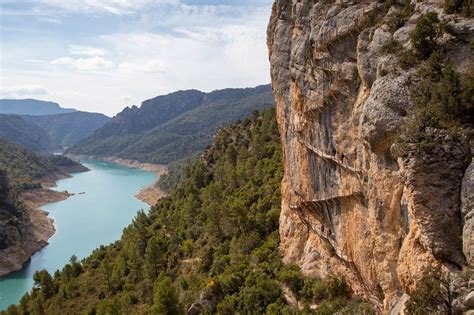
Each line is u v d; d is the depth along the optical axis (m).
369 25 30.62
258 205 72.75
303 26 42.34
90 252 127.06
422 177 19.28
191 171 132.25
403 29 26.22
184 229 90.94
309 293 44.12
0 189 148.38
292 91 46.44
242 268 57.50
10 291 103.06
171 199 122.94
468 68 21.30
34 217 162.25
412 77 22.75
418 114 20.41
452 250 18.66
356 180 33.44
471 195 17.81
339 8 34.97
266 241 62.97
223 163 119.31
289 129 49.09
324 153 38.62
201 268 67.75
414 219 20.81
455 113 19.61
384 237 26.95
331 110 36.62
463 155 18.91
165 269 76.00
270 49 53.44
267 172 88.19
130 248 88.62
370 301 36.31
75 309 75.62
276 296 47.47
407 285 21.58
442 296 17.94
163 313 51.66
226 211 75.06
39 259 124.69
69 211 181.25
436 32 23.00
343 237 38.31
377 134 23.69
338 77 34.34
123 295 70.56
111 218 168.12
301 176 45.69
